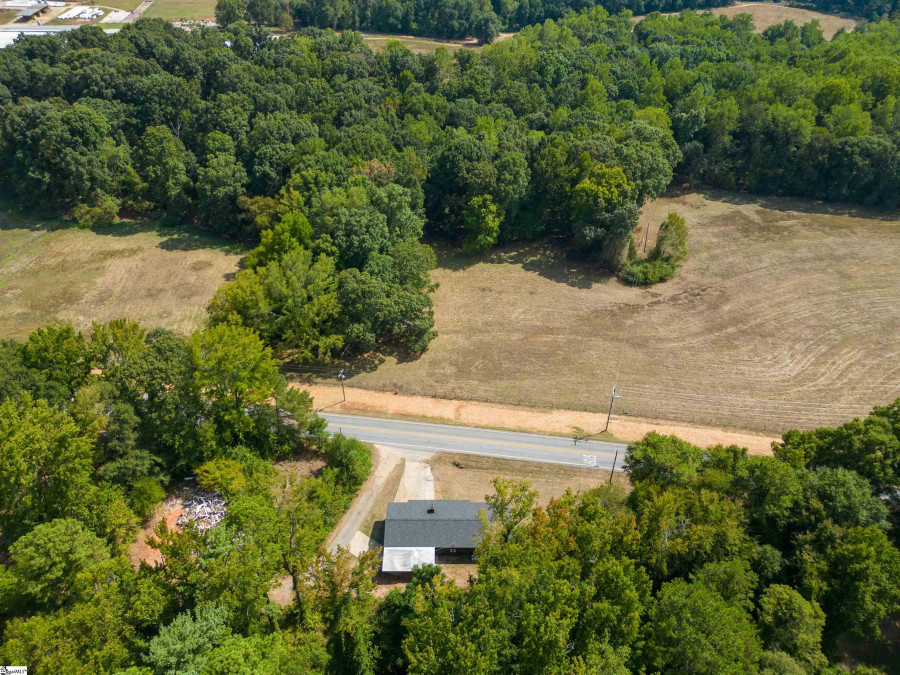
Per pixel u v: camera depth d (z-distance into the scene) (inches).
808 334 3757.4
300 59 5900.6
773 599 1815.9
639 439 3038.9
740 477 2142.0
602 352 3644.2
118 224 4862.2
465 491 2758.4
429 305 3661.4
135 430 2524.6
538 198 4852.4
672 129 5684.1
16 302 3937.0
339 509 2608.3
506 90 5935.0
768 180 5556.1
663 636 1627.7
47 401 2332.7
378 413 3211.1
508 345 3725.4
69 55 5329.7
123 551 2154.3
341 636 1870.1
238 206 4579.2
